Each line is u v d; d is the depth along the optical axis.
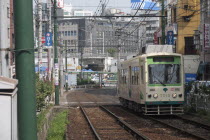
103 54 140.12
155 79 26.33
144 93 26.45
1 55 12.40
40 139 13.80
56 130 20.23
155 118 27.14
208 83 30.27
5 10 12.65
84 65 137.38
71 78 108.56
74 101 50.44
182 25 58.72
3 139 5.98
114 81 122.31
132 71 30.44
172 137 17.45
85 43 144.62
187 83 33.50
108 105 41.16
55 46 41.25
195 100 29.53
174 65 26.62
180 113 26.77
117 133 19.50
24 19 6.11
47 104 29.80
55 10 40.88
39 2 36.88
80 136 18.50
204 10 46.81
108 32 146.12
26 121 6.16
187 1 57.97
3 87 5.92
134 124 23.47
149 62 26.45
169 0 66.44
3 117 5.98
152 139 16.80
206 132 19.27
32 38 6.21
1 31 12.46
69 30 149.25
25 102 6.15
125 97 34.06
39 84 23.20
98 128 21.72
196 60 54.16
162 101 26.30
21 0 6.09
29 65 6.16
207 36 41.72
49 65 43.41
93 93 77.25
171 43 44.44
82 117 28.80
